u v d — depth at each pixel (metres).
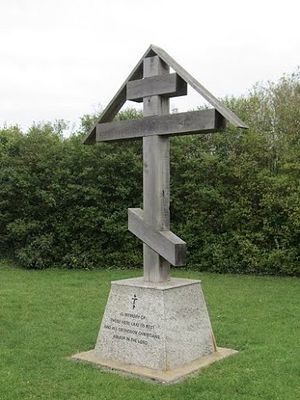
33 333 7.96
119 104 7.02
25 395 5.48
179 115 6.25
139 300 6.37
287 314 9.34
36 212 16.59
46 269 15.95
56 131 18.66
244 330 8.13
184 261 6.33
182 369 6.14
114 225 15.89
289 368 6.25
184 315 6.45
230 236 15.28
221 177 15.40
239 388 5.59
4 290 11.94
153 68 6.59
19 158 16.62
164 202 6.51
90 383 5.75
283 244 14.54
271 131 15.62
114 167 16.05
